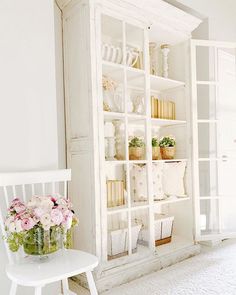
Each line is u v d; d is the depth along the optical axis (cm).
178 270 255
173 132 329
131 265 238
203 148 338
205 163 336
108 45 246
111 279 222
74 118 243
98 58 230
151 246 259
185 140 316
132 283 231
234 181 362
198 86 344
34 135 196
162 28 286
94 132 225
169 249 275
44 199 158
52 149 205
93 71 226
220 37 359
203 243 328
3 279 178
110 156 252
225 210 349
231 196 320
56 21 249
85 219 232
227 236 317
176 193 304
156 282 232
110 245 234
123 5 247
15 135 187
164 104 310
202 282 229
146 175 267
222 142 349
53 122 206
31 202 158
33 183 177
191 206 307
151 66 304
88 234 229
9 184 167
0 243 176
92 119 224
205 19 346
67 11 249
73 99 244
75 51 240
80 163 237
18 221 147
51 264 151
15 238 152
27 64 194
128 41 290
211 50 340
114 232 235
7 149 184
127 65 259
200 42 311
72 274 143
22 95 191
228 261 274
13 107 187
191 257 287
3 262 177
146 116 266
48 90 204
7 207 166
